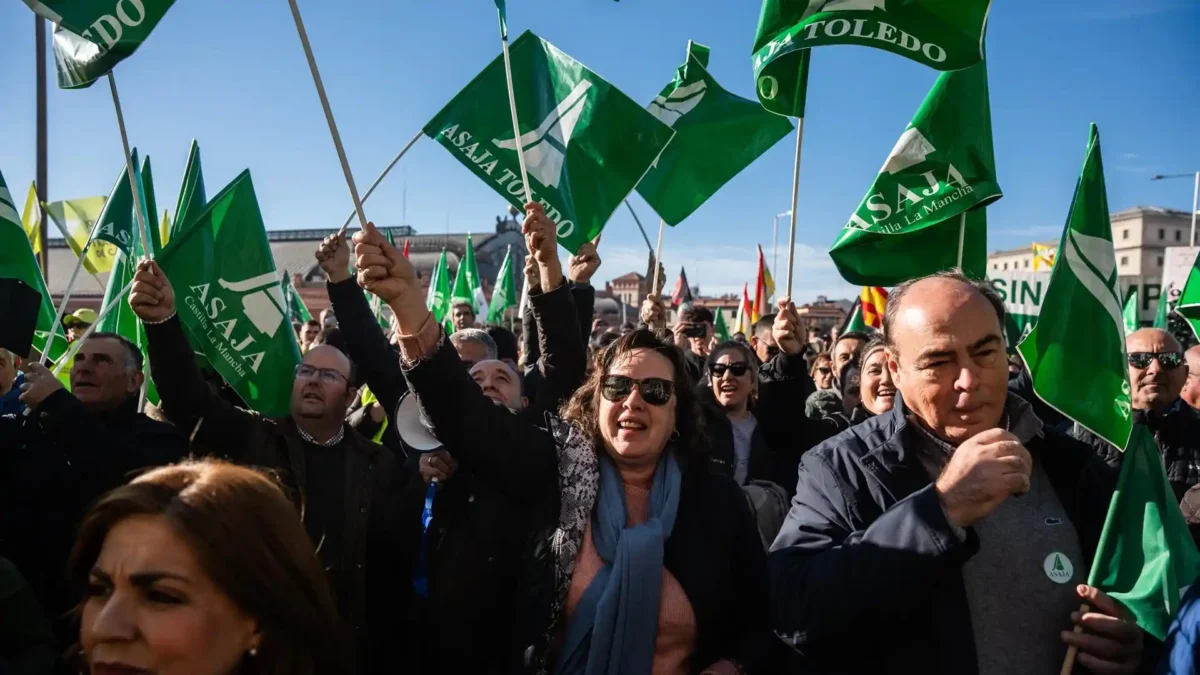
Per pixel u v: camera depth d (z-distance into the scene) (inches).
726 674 84.9
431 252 3009.4
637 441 90.5
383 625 117.2
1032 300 338.6
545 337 120.0
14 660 76.2
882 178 139.6
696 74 198.4
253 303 152.6
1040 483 79.0
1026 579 73.7
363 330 130.8
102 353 141.9
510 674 85.3
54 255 2365.9
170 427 138.3
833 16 119.2
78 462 112.5
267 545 58.4
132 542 55.3
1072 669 72.7
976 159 137.1
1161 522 77.9
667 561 87.2
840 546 73.5
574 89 146.3
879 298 379.6
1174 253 407.2
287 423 133.1
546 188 142.5
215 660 55.9
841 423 185.5
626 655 80.8
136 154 203.5
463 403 87.7
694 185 193.9
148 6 103.6
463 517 103.1
